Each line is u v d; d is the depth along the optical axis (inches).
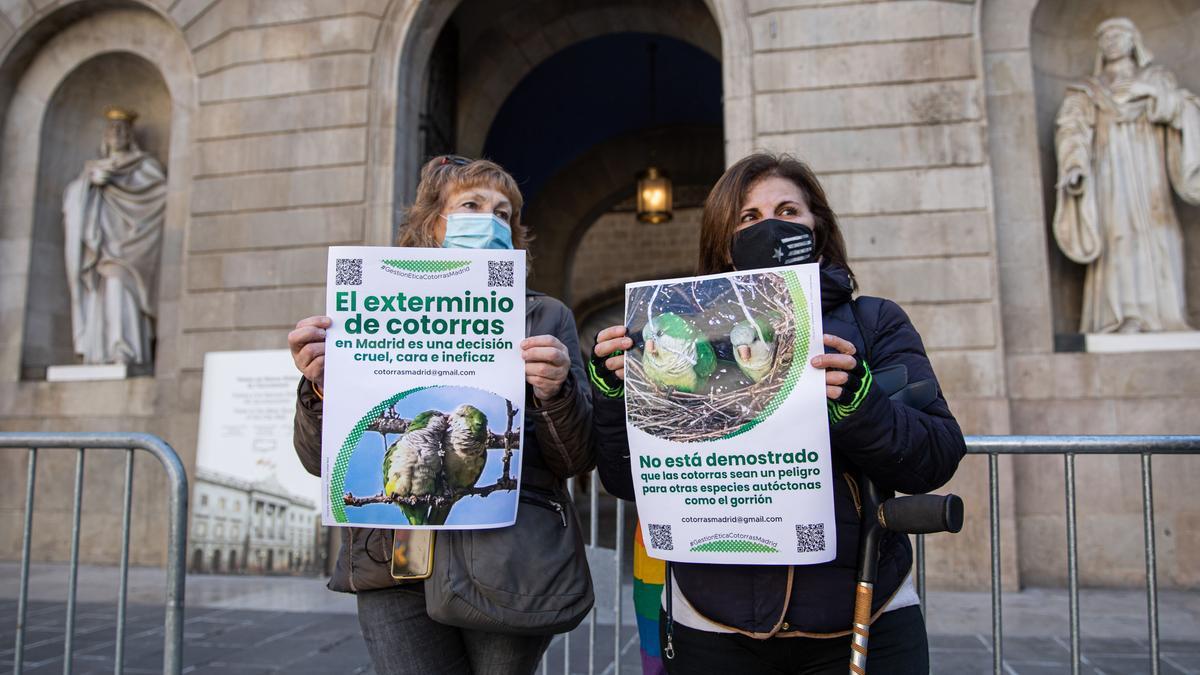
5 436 110.0
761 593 63.2
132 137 346.6
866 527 62.2
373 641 74.7
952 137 265.6
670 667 68.9
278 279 299.6
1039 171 271.0
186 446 295.7
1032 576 251.4
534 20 380.2
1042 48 289.3
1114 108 268.8
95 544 306.8
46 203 349.7
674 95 482.6
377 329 72.7
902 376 65.2
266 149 308.2
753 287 64.9
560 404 72.2
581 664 167.0
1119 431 254.4
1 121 349.1
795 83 275.4
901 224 263.9
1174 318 258.2
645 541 66.5
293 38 312.5
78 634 195.2
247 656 175.8
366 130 301.9
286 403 282.7
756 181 76.5
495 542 70.9
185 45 329.4
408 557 70.7
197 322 303.0
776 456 62.4
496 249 77.0
